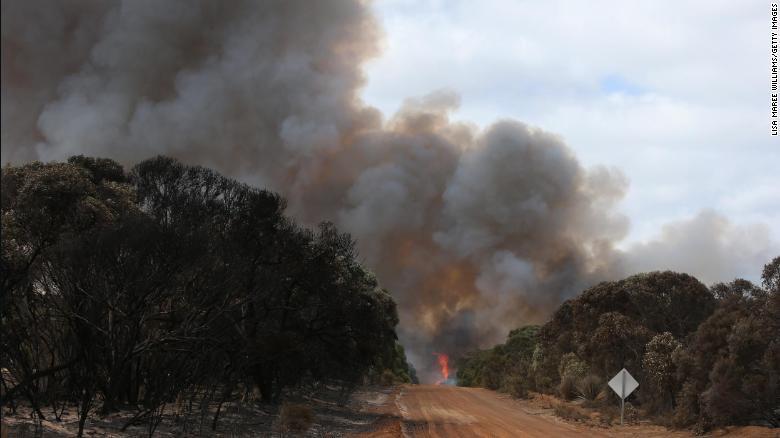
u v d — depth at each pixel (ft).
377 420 92.53
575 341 144.97
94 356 57.26
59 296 60.70
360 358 117.29
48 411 62.18
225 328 73.82
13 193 56.80
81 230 57.11
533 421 97.09
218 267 66.80
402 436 72.59
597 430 85.40
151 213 77.82
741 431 72.79
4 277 54.29
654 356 98.53
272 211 89.71
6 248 53.88
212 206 83.30
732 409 76.07
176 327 69.31
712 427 78.48
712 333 84.43
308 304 103.96
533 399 147.43
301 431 72.02
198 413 76.48
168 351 66.59
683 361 88.84
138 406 71.05
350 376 118.11
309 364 101.30
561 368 148.46
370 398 147.43
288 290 98.84
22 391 56.54
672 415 88.84
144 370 71.92
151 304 58.54
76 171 59.11
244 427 71.46
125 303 57.11
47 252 56.75
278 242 90.53
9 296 56.24
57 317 60.64
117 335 58.13
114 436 53.98
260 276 79.66
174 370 68.33
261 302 87.92
